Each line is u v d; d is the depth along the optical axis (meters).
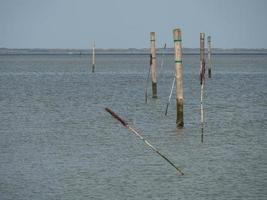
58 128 71.50
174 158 54.19
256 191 43.72
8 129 71.12
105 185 45.34
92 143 61.62
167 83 148.25
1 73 199.50
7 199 42.31
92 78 169.75
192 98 106.88
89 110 89.06
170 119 78.69
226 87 132.38
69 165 51.62
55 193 43.50
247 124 74.44
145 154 55.91
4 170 50.19
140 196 42.66
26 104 97.62
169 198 42.16
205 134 66.88
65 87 134.00
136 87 133.88
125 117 81.00
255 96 110.75
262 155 55.66
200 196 42.59
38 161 53.38
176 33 66.38
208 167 50.78
